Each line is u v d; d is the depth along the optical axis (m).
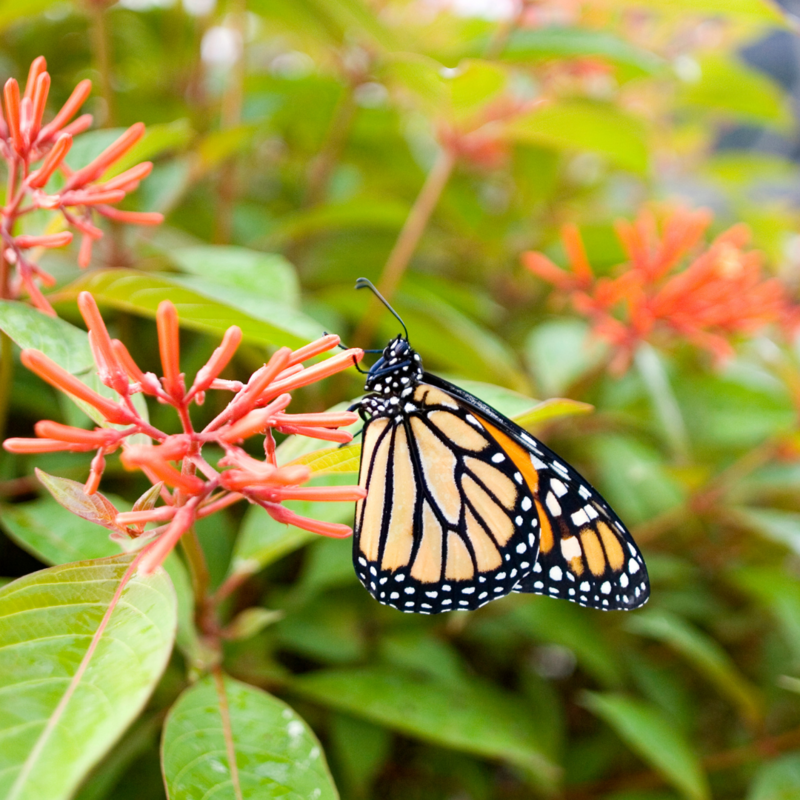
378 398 0.30
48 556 0.29
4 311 0.27
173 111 0.39
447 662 0.35
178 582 0.29
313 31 0.37
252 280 0.32
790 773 0.35
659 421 0.39
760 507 0.42
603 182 0.49
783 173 0.49
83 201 0.27
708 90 0.42
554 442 0.40
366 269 0.39
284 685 0.34
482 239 0.43
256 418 0.25
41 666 0.24
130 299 0.28
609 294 0.35
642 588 0.29
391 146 0.41
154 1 0.39
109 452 0.25
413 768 0.37
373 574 0.30
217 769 0.27
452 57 0.37
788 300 0.41
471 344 0.35
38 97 0.27
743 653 0.41
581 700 0.40
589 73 0.41
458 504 0.30
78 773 0.21
